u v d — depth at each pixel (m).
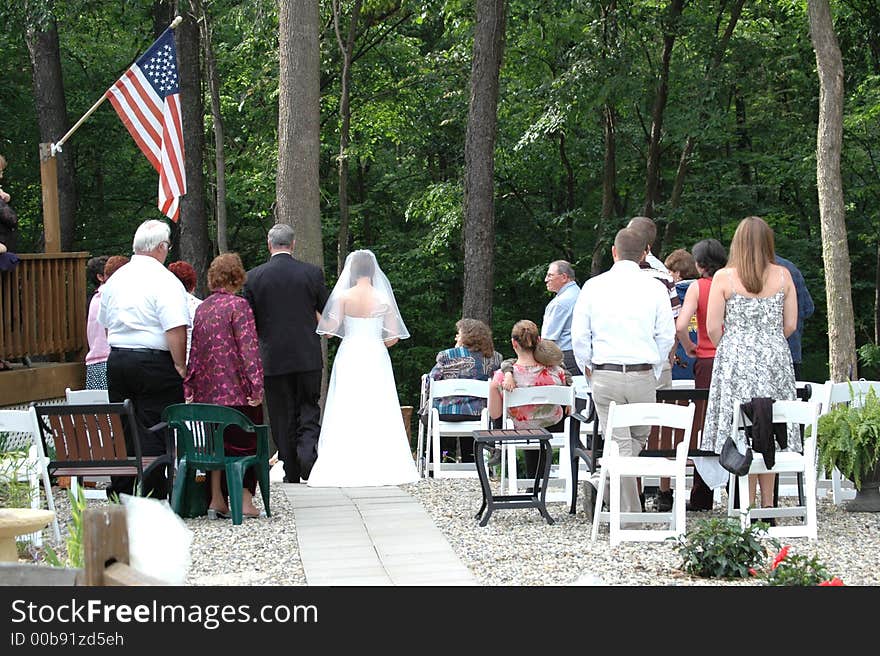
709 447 7.68
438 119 26.72
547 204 29.39
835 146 15.23
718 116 23.28
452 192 25.91
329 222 28.97
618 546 7.12
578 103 22.16
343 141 24.39
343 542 7.31
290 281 10.20
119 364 8.31
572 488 8.49
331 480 10.06
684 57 23.91
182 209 22.16
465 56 25.34
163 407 8.42
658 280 8.26
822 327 26.11
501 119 25.83
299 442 10.35
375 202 29.56
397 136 26.75
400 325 10.43
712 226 26.38
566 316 10.87
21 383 11.91
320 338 10.40
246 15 22.77
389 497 9.27
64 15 21.94
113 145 28.00
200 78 22.97
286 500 9.16
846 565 6.57
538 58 24.78
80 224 28.75
